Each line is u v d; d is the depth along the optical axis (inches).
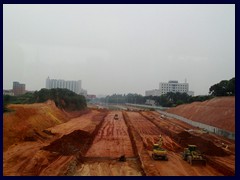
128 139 1694.1
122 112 4234.7
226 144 1536.7
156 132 2030.0
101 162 1128.2
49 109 2513.5
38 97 3134.8
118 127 2306.8
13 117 1684.3
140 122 2716.5
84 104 4178.2
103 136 1792.6
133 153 1314.0
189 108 3280.0
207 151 1290.6
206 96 3816.4
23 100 3161.9
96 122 2613.2
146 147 1440.7
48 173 920.9
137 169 1030.4
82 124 2401.6
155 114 3880.4
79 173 959.6
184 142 1551.4
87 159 1182.3
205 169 1039.6
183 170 1018.7
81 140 1498.5
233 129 1761.8
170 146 1501.0
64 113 3038.9
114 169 1021.2
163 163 1117.7
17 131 1537.9
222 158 1219.2
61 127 2133.4
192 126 2447.1
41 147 1315.2
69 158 1119.6
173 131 2000.5
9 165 1003.3
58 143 1317.7
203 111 2704.2
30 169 959.6
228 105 2322.8
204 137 1739.7
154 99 6845.5
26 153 1172.5
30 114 1983.3
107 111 4456.2
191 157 1097.4
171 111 3966.5
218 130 1895.9
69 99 3528.5
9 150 1240.2
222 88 3056.1
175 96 5398.6
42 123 2018.9
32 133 1563.7
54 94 3321.9
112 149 1387.8
